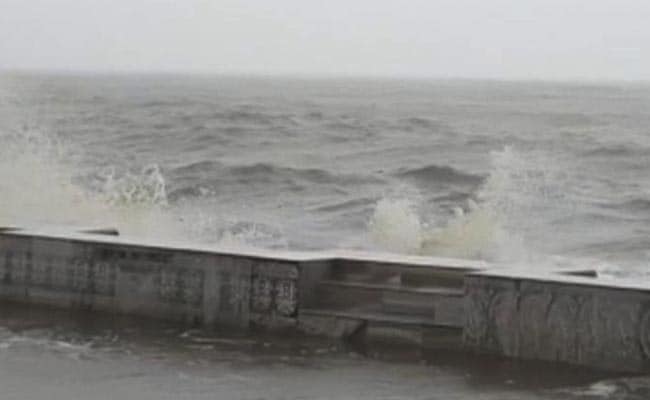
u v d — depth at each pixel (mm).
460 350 12602
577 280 12062
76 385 10922
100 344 12812
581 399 10594
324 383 11141
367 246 30781
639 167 49406
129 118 76812
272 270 13492
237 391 10781
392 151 57312
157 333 13469
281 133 66375
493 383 11195
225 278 13773
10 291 15258
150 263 14258
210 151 58750
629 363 11625
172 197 40906
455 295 12750
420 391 10867
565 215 36531
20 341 12914
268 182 46094
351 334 13164
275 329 13516
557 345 12016
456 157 54250
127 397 10500
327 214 37406
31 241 15070
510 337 12258
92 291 14688
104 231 15961
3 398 10391
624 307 11633
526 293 12164
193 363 11953
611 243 31500
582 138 61000
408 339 12875
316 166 50969
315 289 13594
